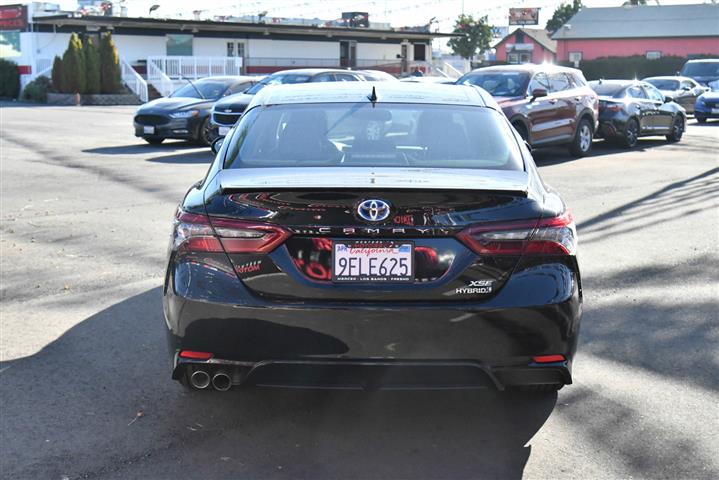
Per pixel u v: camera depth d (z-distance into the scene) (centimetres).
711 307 576
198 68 4275
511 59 8994
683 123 1984
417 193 336
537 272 344
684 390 428
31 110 3089
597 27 7075
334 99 450
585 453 356
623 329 529
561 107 1509
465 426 384
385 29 5484
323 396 420
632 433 376
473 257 339
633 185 1166
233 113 1647
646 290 620
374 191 335
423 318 334
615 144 1839
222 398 416
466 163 390
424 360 338
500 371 343
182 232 354
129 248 750
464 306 336
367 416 395
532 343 342
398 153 397
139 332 518
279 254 340
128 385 431
